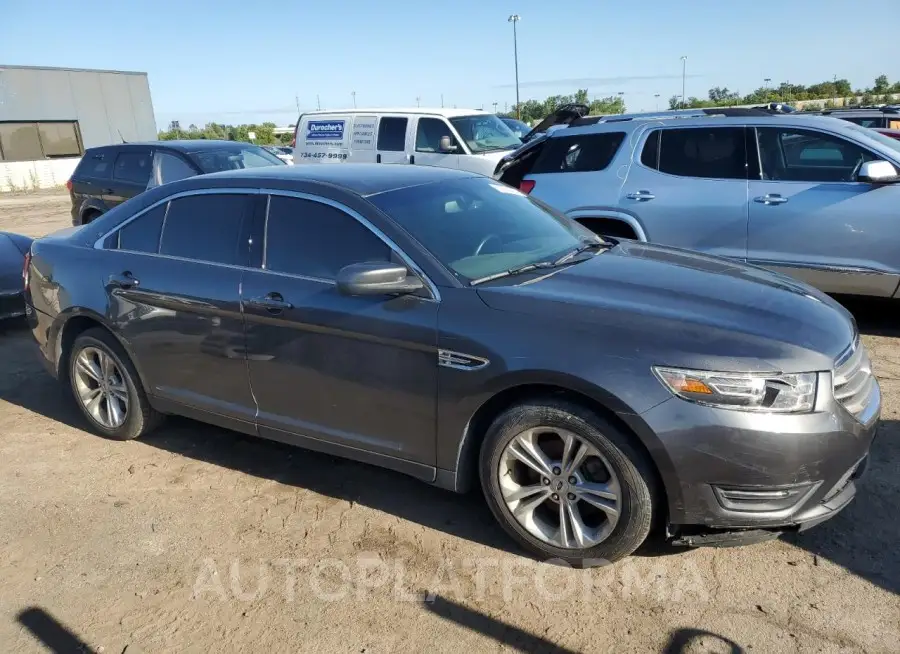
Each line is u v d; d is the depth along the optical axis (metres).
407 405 3.26
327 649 2.67
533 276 3.35
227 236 3.87
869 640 2.56
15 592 3.08
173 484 3.94
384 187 3.70
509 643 2.66
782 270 5.93
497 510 3.16
